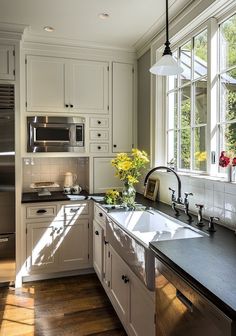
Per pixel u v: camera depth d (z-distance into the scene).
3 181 2.85
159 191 2.87
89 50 3.27
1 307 2.52
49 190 3.56
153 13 2.52
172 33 2.54
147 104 3.18
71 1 2.32
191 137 2.47
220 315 0.92
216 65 2.15
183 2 2.29
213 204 2.01
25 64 3.06
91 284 2.96
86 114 3.29
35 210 2.98
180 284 1.18
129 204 2.63
